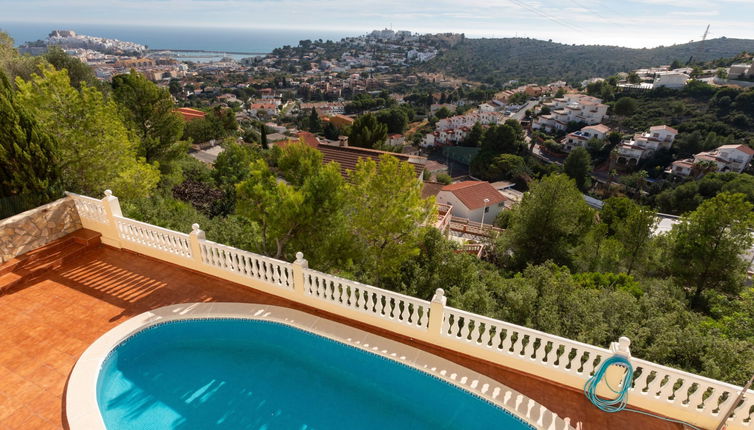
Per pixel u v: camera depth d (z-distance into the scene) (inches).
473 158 3363.7
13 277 337.1
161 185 770.2
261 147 2069.4
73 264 372.8
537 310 406.0
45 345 271.3
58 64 1020.5
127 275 360.8
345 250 404.8
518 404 243.3
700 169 2691.9
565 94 5541.3
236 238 487.5
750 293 561.9
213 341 300.7
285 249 425.1
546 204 930.7
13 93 394.0
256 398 252.8
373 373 273.7
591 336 347.3
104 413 233.9
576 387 253.9
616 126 3801.7
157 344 293.9
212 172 986.7
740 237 733.3
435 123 4985.2
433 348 289.1
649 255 886.4
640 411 239.9
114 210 387.9
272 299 337.7
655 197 2556.6
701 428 230.8
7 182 377.7
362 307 308.5
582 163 2876.5
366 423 239.8
